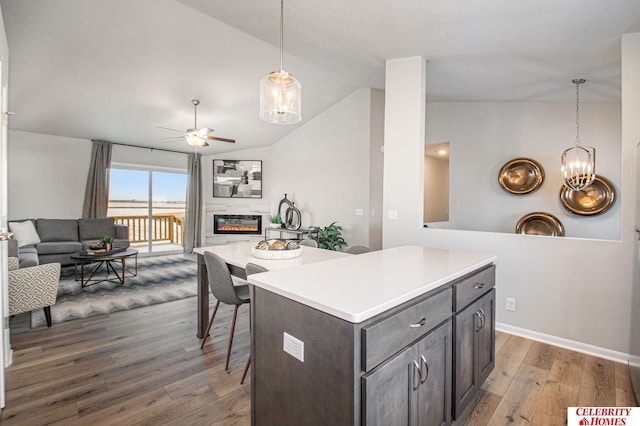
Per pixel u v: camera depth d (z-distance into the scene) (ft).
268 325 4.31
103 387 6.49
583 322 8.11
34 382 6.63
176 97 15.60
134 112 16.65
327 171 19.84
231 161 24.93
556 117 14.21
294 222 22.21
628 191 7.64
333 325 3.40
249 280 4.66
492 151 15.60
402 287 4.21
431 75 11.66
